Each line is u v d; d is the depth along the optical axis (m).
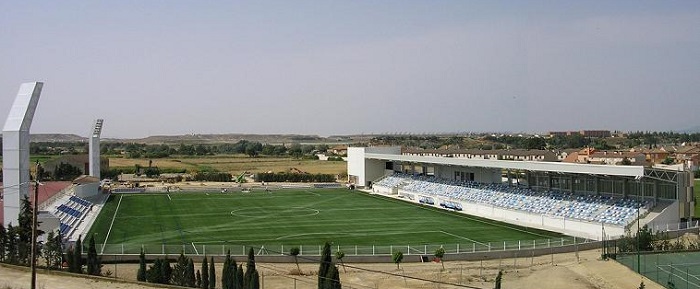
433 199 114.31
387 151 150.25
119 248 67.50
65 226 78.38
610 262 59.59
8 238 57.66
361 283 53.09
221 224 88.44
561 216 83.81
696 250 64.62
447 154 188.12
